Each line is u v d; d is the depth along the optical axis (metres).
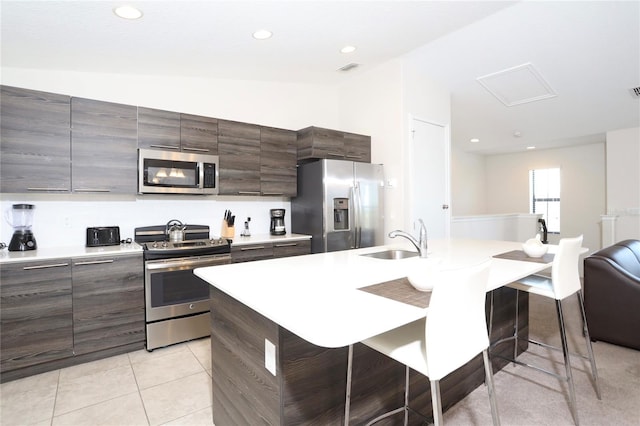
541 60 3.65
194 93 3.62
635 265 3.12
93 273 2.59
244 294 1.37
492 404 1.35
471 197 7.67
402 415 1.71
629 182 5.18
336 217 3.76
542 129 5.46
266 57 3.26
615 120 4.90
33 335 2.38
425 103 4.11
